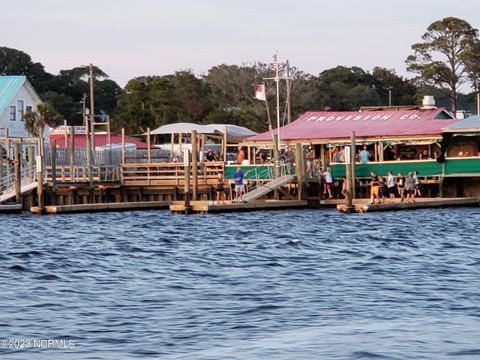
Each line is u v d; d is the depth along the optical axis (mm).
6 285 61406
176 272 67375
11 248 84188
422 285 60406
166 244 87125
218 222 112125
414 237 92312
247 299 55594
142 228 105375
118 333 46656
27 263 72375
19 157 132250
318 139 147875
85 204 137000
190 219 117250
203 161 146125
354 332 44969
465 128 135500
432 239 90375
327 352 40312
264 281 62750
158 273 66938
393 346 41062
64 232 101500
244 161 143375
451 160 135375
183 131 161125
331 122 156625
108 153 169250
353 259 74375
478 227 103000
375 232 97562
